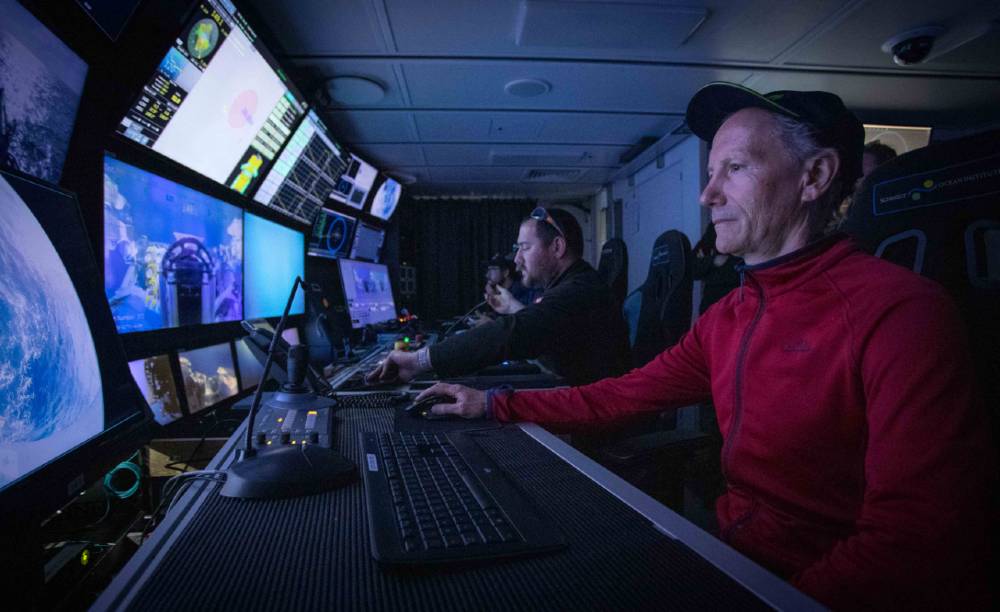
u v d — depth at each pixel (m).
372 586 0.45
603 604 0.43
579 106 3.50
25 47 0.98
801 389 0.76
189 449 1.22
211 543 0.53
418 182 5.71
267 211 2.41
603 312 1.70
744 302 0.92
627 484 0.71
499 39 2.58
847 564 0.55
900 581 0.52
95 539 0.89
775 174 0.83
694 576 0.48
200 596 0.43
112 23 1.18
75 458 0.61
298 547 0.52
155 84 1.40
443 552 0.49
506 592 0.45
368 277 4.03
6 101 0.96
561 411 1.04
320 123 2.83
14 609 0.51
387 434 0.91
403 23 2.40
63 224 0.73
